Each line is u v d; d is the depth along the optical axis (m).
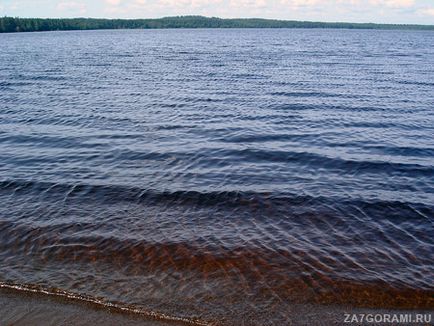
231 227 8.65
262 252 7.68
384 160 12.99
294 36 136.25
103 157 13.23
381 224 8.86
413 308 6.28
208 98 23.55
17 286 6.59
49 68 39.53
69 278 6.86
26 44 84.81
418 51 65.44
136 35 145.75
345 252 7.73
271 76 33.09
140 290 6.56
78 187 10.70
